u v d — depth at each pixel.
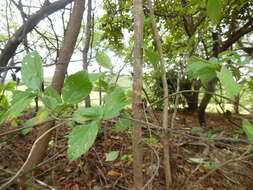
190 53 1.15
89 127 0.30
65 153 0.96
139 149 0.55
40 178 0.83
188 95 3.06
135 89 0.54
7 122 1.15
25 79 0.36
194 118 2.86
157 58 0.58
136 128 0.55
